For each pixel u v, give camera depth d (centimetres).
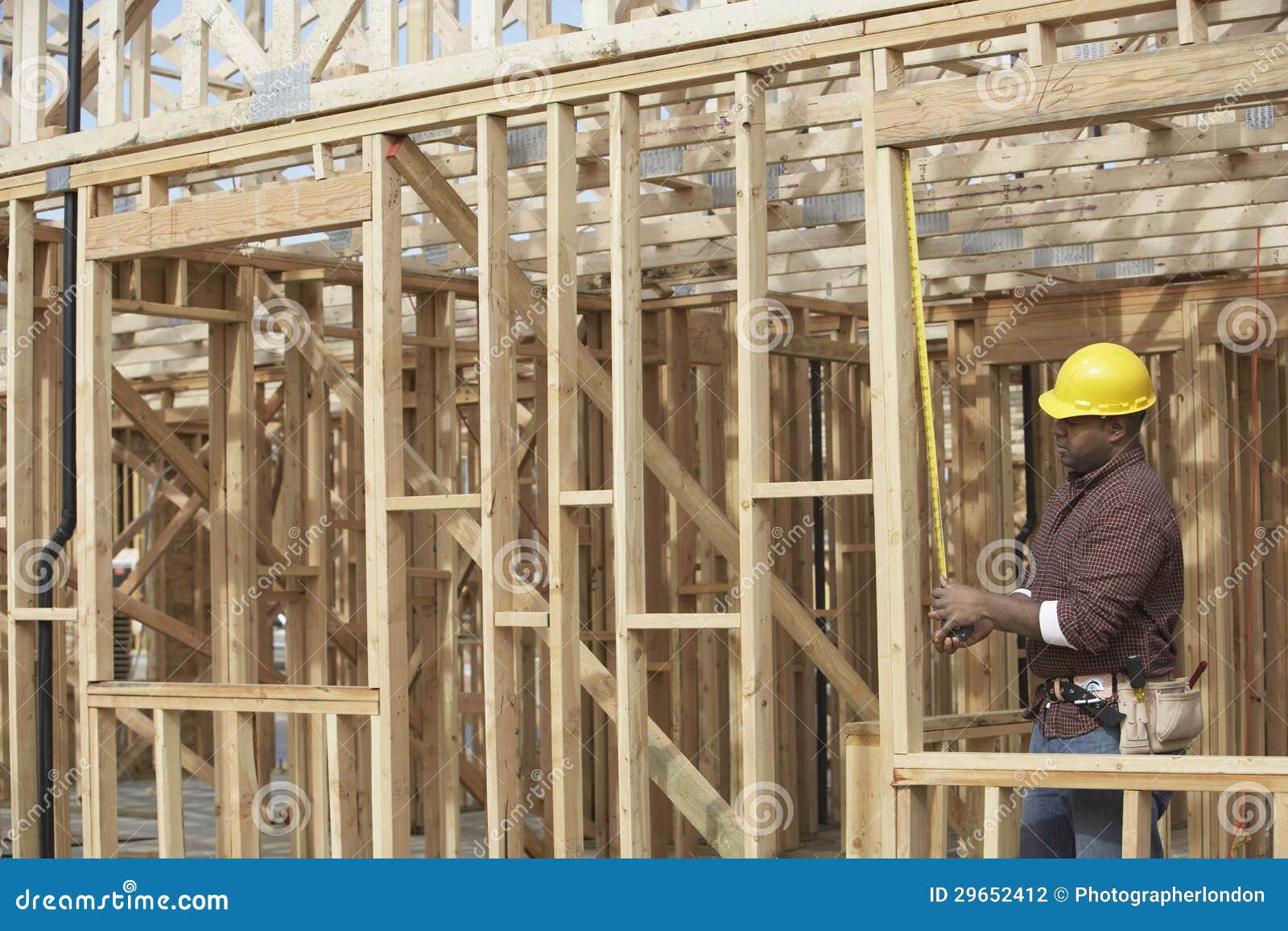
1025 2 383
